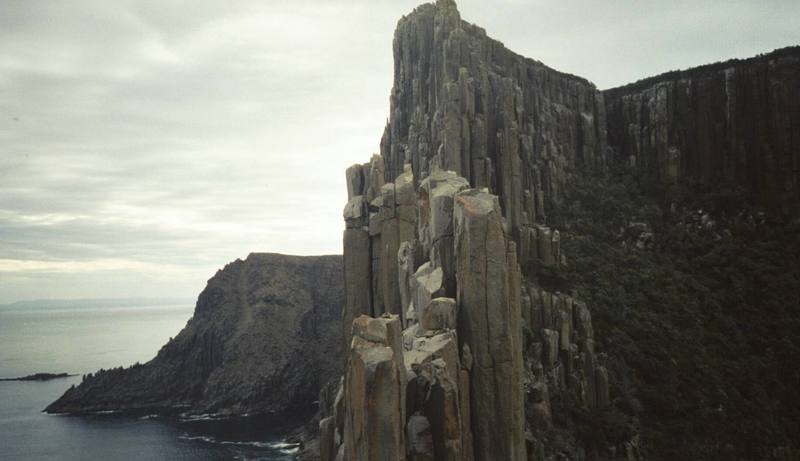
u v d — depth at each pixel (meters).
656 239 147.00
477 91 134.50
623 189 156.50
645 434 103.56
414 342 55.00
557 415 100.19
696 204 153.75
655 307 125.69
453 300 56.06
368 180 112.75
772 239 144.00
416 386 50.41
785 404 114.62
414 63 152.50
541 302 110.25
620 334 115.81
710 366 115.56
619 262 134.88
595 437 100.19
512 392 54.44
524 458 57.06
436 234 62.31
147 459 191.62
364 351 46.53
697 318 124.88
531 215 132.88
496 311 54.72
